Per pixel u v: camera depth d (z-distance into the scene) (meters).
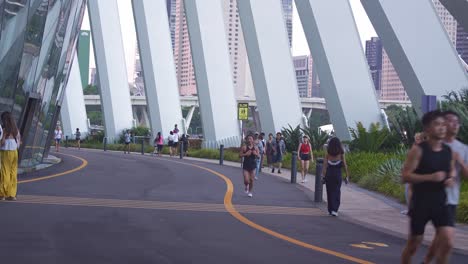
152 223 13.14
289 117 39.62
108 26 61.09
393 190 21.05
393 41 29.44
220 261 9.48
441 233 7.66
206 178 26.28
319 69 33.78
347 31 33.62
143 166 33.22
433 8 29.53
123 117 61.66
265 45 39.69
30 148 27.61
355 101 33.25
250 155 19.75
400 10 29.44
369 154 28.95
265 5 40.06
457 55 29.28
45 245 10.15
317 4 33.62
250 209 16.55
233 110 47.97
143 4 54.31
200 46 47.50
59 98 34.81
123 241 10.81
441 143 7.77
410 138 30.31
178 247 10.49
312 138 38.56
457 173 8.26
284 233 12.70
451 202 8.16
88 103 94.38
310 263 9.66
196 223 13.47
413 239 7.93
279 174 31.45
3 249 9.68
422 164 7.67
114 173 27.20
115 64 61.34
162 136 51.22
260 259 9.79
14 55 21.42
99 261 9.11
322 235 12.72
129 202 16.70
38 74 25.45
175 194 19.39
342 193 22.28
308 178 28.95
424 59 29.17
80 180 22.81
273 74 39.59
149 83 54.78
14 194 15.84
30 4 21.75
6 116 15.74
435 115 7.73
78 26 34.34
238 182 24.73
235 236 11.97
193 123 117.88
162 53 55.06
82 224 12.50
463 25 26.80
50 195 17.39
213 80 47.50
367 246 11.59
